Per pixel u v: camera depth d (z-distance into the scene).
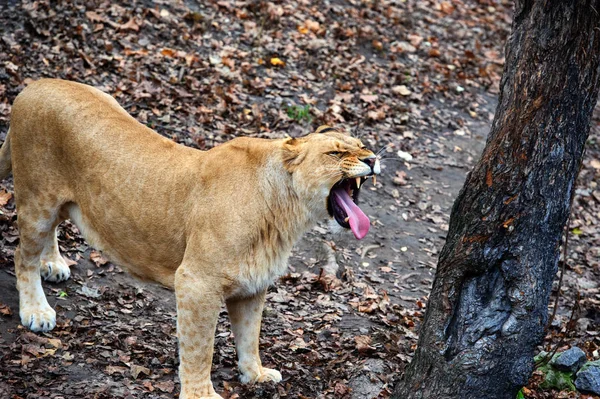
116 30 18.44
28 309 10.23
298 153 8.71
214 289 8.70
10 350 9.66
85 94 9.86
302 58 20.44
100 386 9.24
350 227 8.79
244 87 18.36
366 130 18.50
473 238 8.55
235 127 16.62
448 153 19.11
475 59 24.31
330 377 10.34
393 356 11.12
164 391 9.45
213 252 8.64
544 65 8.23
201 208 8.80
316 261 13.82
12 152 10.11
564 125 8.31
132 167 9.30
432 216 16.48
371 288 13.34
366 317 12.41
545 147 8.29
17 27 17.19
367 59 21.80
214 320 8.79
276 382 9.89
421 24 25.27
